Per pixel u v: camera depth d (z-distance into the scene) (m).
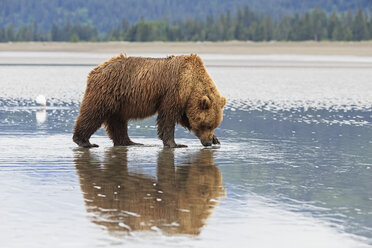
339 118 78.19
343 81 154.50
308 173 43.34
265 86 134.62
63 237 28.14
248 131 65.44
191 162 47.00
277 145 56.09
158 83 51.91
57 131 63.59
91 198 34.97
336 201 35.22
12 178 40.06
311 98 107.81
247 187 38.53
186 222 30.61
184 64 52.16
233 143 57.22
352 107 92.62
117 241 27.70
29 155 48.88
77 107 89.06
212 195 36.25
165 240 27.97
